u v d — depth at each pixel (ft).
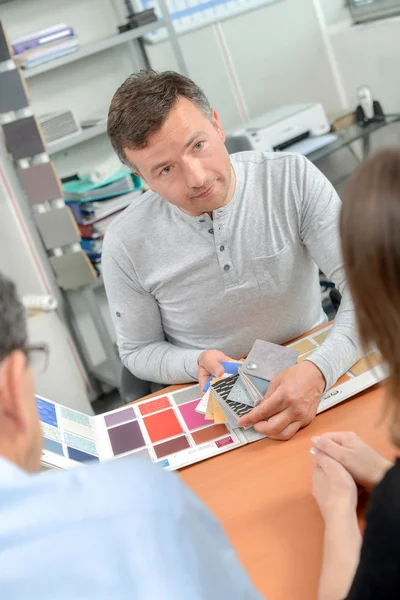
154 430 4.74
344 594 2.94
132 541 1.84
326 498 3.51
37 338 9.43
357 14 12.69
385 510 2.38
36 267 10.94
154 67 11.52
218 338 5.79
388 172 2.20
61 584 1.77
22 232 10.80
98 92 11.30
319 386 4.46
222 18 12.21
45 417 4.77
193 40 12.02
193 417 4.82
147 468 2.02
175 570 1.84
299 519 3.59
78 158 11.27
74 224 9.93
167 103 4.81
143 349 5.84
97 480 1.94
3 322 2.02
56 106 11.07
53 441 4.53
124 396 6.00
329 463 3.64
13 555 1.80
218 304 5.64
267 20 12.67
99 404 11.27
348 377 4.71
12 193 10.66
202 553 1.94
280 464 4.09
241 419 4.40
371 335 2.38
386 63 12.30
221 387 4.73
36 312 9.73
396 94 12.44
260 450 4.30
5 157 10.55
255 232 5.48
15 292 2.12
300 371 4.48
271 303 5.65
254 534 3.58
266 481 3.98
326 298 9.87
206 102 5.09
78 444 4.60
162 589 1.80
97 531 1.84
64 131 10.03
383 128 11.48
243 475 4.10
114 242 5.68
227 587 1.98
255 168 5.54
